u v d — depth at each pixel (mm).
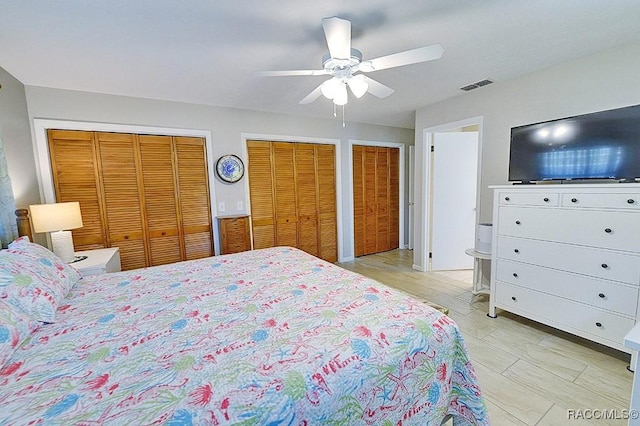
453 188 3916
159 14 1555
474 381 1194
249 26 1702
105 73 2336
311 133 4094
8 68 2180
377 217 4977
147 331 1118
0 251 1425
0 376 856
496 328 2391
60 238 2279
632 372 1790
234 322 1178
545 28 1820
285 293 1473
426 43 1979
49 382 827
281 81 2594
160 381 825
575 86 2342
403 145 5109
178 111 3184
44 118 2598
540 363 1916
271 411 739
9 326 1000
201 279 1730
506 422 1453
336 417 834
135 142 3014
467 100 3158
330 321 1157
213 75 2445
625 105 2107
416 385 1039
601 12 1651
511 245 2375
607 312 1862
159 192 3162
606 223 1829
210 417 701
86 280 1729
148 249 3143
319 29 1751
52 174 2691
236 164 3533
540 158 2354
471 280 3617
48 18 1555
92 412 709
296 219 4105
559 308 2102
